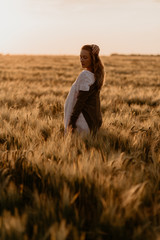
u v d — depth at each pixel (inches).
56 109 241.3
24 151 111.6
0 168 106.6
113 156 110.8
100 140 134.7
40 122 173.6
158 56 2199.8
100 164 104.0
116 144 141.2
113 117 199.0
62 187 90.9
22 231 67.2
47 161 110.6
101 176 92.3
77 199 89.2
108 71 890.7
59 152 116.8
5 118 189.0
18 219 69.1
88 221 79.7
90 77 135.7
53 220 74.4
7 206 83.5
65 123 150.6
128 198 77.8
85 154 114.7
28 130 150.8
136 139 141.3
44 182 97.2
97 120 146.8
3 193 84.7
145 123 181.9
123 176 94.8
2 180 95.7
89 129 144.6
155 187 91.1
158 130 171.5
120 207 76.9
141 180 94.2
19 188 97.0
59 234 64.4
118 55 2340.1
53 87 437.4
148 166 108.2
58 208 81.4
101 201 80.7
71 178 94.0
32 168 105.2
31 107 246.8
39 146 124.1
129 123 176.7
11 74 696.4
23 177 103.0
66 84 518.0
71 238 71.7
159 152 128.0
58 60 1508.4
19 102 290.4
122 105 269.6
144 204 84.0
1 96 305.6
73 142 133.3
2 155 111.3
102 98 327.3
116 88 436.1
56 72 811.4
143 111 247.1
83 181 92.2
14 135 143.3
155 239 68.7
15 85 453.1
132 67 1135.6
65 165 102.7
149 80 637.9
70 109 146.7
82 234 70.2
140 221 75.9
